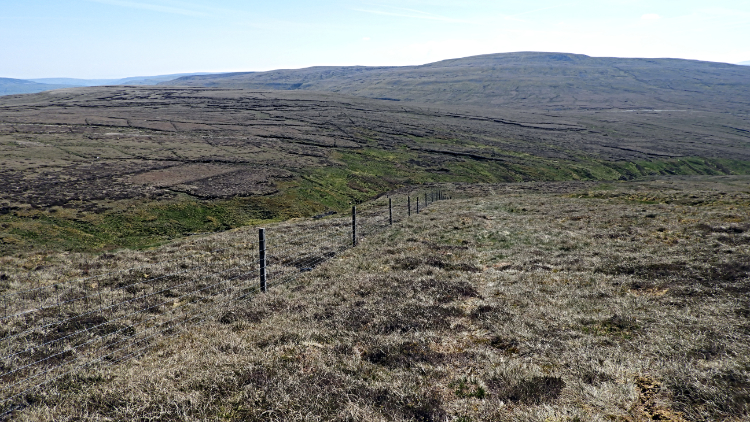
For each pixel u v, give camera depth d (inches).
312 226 1258.0
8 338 379.6
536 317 409.4
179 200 2434.8
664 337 339.9
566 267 615.2
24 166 2992.1
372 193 3341.5
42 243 1708.9
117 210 2171.5
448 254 748.6
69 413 246.7
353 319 409.4
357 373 294.5
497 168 4650.6
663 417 233.9
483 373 292.4
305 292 525.3
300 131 5492.1
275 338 356.5
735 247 625.0
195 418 234.2
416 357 318.0
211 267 697.0
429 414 243.1
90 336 393.4
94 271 745.0
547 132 7224.4
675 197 1657.2
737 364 279.9
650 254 646.5
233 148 4227.4
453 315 421.7
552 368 301.6
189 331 393.7
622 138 7130.9
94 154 3599.9
